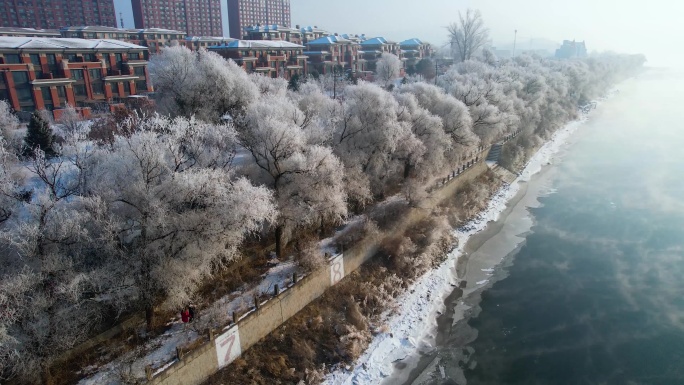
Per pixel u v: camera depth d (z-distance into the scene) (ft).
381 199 151.53
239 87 160.35
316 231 125.29
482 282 131.54
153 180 84.64
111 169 83.41
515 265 139.85
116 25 549.95
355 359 98.78
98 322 80.89
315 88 191.01
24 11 473.67
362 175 133.80
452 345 106.52
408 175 165.58
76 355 77.41
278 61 324.60
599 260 141.28
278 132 106.73
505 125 201.67
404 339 107.34
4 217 79.15
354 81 327.47
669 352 102.78
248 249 109.70
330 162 111.04
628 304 119.65
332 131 127.34
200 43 399.65
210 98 154.81
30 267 72.79
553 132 285.43
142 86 265.13
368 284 119.03
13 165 106.93
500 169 212.23
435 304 120.26
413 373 98.07
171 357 79.20
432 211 154.71
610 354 102.63
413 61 479.00
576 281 130.62
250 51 306.55
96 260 82.12
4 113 155.53
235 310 92.73
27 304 69.21
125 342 82.33
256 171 115.44
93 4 521.65
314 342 100.27
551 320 114.42
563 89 306.96
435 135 155.43
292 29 441.27
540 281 131.13
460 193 177.88
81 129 117.19
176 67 156.76
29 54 211.00
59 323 73.61
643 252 145.18
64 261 74.02
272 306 96.63
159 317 88.28
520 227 164.45
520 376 97.14
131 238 86.74
